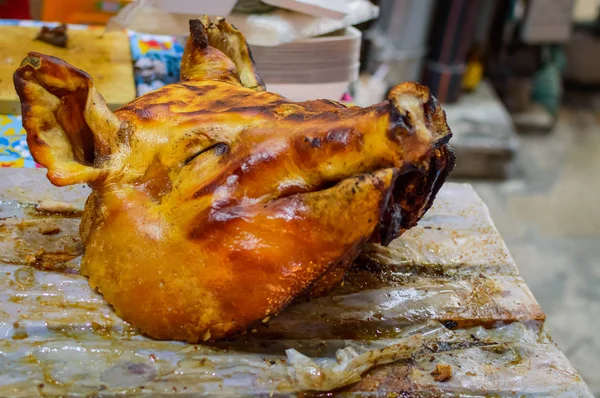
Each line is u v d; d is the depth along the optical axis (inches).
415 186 25.0
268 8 37.6
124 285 24.4
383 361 24.9
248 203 23.4
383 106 22.5
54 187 30.3
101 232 25.0
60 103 24.4
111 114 25.0
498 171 78.8
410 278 28.6
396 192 25.0
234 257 23.2
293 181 23.4
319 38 37.8
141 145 24.9
